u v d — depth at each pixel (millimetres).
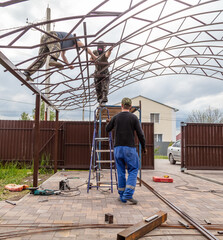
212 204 4266
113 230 2811
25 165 9984
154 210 3730
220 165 10328
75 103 8281
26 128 10383
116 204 4105
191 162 10242
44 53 4254
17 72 3994
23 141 10344
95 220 3168
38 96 5535
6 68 3662
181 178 7926
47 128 10344
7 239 2492
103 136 10242
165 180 6918
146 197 4742
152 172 9648
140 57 6465
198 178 8094
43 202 4188
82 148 10250
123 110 4539
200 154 10320
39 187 5641
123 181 4309
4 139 10336
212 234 2654
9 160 10188
